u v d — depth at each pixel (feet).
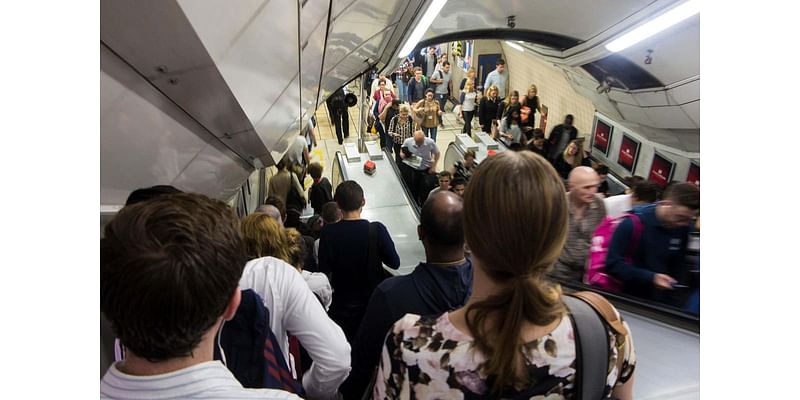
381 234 9.12
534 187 2.41
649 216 9.30
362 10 11.13
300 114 16.40
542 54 30.27
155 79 4.99
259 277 4.27
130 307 2.17
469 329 2.53
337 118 37.14
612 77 25.62
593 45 24.22
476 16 25.85
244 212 19.39
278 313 4.26
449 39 29.48
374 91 36.40
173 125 6.41
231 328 3.70
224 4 4.02
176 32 3.68
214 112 6.89
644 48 21.83
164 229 2.26
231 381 2.48
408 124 30.60
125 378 2.33
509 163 2.49
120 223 2.31
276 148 15.92
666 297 9.00
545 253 2.47
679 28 19.39
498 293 2.54
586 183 10.48
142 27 3.58
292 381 4.07
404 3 13.97
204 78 5.06
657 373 5.95
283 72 8.44
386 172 27.73
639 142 27.40
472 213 2.51
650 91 23.75
